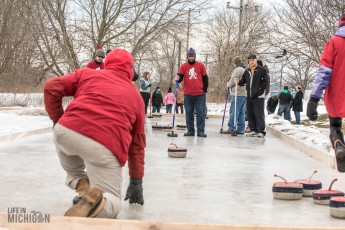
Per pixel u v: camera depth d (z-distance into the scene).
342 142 4.74
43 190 5.05
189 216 4.18
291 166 7.26
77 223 3.26
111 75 3.95
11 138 9.43
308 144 9.04
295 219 4.16
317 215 4.31
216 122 17.52
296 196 4.88
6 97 24.12
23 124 11.91
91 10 24.88
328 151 8.61
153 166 6.76
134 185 4.34
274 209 4.50
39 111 15.92
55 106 4.01
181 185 5.52
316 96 4.71
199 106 11.25
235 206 4.59
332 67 4.71
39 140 9.58
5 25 25.80
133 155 4.23
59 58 25.61
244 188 5.46
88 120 3.65
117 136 3.70
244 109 12.45
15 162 6.82
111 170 3.70
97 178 3.69
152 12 25.39
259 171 6.69
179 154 7.61
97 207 3.43
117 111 3.74
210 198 4.91
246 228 3.30
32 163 6.77
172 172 6.34
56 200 4.62
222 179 5.97
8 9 25.78
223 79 43.47
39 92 27.97
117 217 4.05
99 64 10.20
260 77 11.59
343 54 4.66
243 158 7.95
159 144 9.45
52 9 24.23
